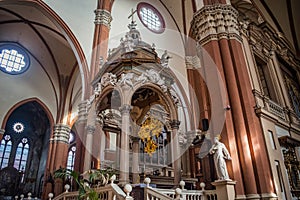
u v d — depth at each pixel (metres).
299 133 11.06
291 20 16.53
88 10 14.09
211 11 9.49
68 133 18.50
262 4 15.41
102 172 6.68
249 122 7.61
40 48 18.73
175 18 18.77
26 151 24.84
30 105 24.22
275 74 11.85
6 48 18.31
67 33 12.66
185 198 6.43
